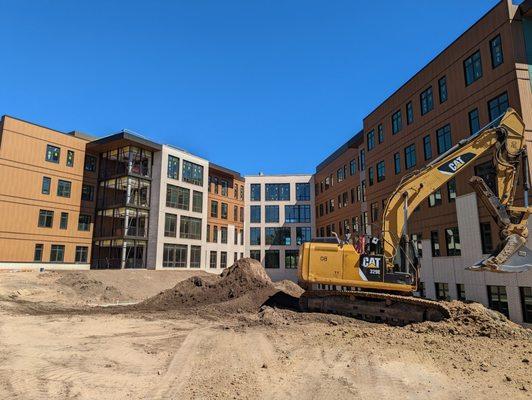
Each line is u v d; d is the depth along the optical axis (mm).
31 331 14508
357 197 42688
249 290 21969
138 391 7906
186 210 49344
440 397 7352
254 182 63438
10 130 37906
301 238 60844
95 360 10344
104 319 17359
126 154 44531
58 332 14336
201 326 15383
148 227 45500
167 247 45938
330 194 52625
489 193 13430
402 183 15680
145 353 11078
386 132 31312
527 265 12609
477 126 21078
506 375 8562
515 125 14055
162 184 45969
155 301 22875
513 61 18703
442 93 24266
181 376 8812
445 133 23844
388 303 15422
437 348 10914
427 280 24562
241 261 24375
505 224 13062
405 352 10539
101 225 44906
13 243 37281
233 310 18797
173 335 13695
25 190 38625
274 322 15375
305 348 11211
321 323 15273
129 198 43781
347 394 7527
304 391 7703
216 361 10000
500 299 18859
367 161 34719
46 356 10758
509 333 12461
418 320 14570
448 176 15039
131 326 15555
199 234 51375
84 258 43406
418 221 25797
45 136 40844
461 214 21594
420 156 26469
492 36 20094
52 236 40531
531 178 17250
